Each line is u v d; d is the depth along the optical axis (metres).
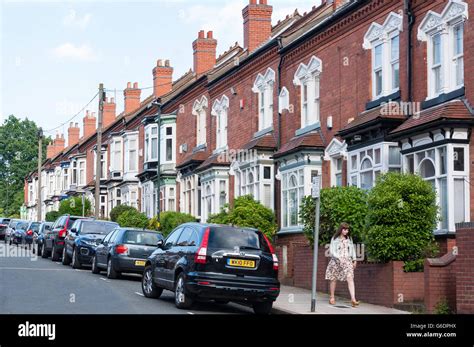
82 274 26.25
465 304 14.73
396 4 22.09
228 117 35.56
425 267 16.08
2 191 105.62
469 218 18.00
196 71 42.69
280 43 29.44
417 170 19.36
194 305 17.88
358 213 19.81
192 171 39.12
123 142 55.66
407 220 17.09
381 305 17.34
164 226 36.31
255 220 27.06
